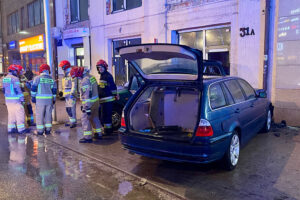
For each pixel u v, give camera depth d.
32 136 7.21
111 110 7.07
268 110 6.78
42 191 4.06
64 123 8.60
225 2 8.45
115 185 4.24
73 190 4.08
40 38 18.75
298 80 7.16
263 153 5.38
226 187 4.02
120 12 12.15
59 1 15.97
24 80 8.41
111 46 13.16
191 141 4.07
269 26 7.53
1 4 26.02
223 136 4.29
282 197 3.69
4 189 4.13
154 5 10.51
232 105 4.83
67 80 7.79
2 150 6.05
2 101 14.37
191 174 4.54
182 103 5.02
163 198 3.81
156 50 4.27
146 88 5.00
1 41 26.80
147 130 5.18
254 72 7.95
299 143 5.95
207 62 6.36
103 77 6.91
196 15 9.26
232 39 8.41
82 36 14.11
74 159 5.42
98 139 6.74
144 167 4.89
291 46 7.18
